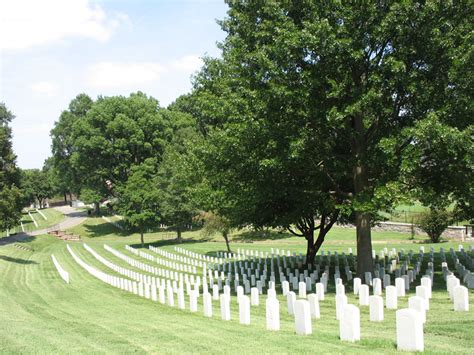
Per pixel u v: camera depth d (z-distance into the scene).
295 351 9.55
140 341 11.38
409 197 18.81
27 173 133.00
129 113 81.50
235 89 22.77
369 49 19.59
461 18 19.00
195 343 10.89
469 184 19.75
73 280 34.75
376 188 19.39
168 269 38.53
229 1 27.34
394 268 25.81
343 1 19.58
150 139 82.50
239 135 20.22
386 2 19.09
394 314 14.62
